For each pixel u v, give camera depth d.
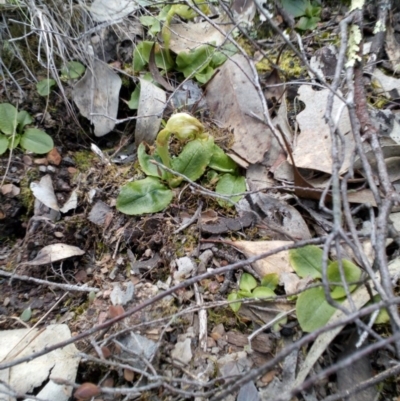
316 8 0.27
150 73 0.25
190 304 0.17
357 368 0.14
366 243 0.17
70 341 0.13
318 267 0.16
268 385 0.15
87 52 0.25
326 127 0.20
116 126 0.25
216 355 0.15
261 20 0.27
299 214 0.19
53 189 0.23
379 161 0.17
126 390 0.13
